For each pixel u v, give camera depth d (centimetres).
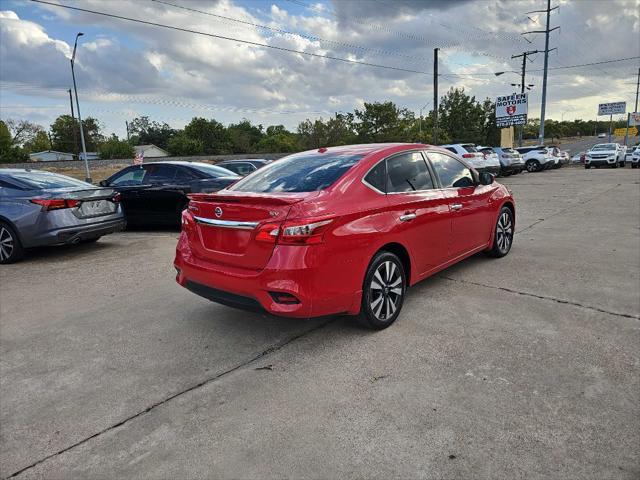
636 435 236
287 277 314
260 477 216
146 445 245
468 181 508
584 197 1279
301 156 440
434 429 247
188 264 376
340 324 397
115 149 7275
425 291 473
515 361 317
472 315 404
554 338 351
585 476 209
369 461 224
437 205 437
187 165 901
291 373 315
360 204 356
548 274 519
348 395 284
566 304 422
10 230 660
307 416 264
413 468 218
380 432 246
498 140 6738
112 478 221
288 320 412
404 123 7031
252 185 400
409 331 375
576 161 3731
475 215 512
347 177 364
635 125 6394
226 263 348
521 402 268
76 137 9231
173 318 428
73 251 748
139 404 285
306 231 314
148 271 601
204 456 233
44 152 8825
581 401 267
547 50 3772
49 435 257
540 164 2794
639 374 295
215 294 358
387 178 394
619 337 349
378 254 370
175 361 341
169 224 916
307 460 227
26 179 703
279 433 249
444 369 310
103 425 265
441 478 211
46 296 509
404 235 391
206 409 276
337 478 213
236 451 236
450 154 495
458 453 227
